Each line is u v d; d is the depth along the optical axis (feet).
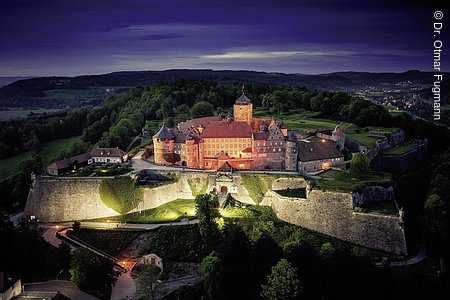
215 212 502.79
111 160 630.33
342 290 373.61
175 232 483.92
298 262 390.83
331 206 489.26
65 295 384.88
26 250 424.87
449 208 460.55
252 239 458.91
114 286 409.69
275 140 591.37
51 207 547.08
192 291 390.42
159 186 554.87
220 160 593.83
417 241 475.72
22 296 377.71
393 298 380.78
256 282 387.14
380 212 463.01
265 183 548.72
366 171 529.45
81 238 488.85
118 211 541.75
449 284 393.29
